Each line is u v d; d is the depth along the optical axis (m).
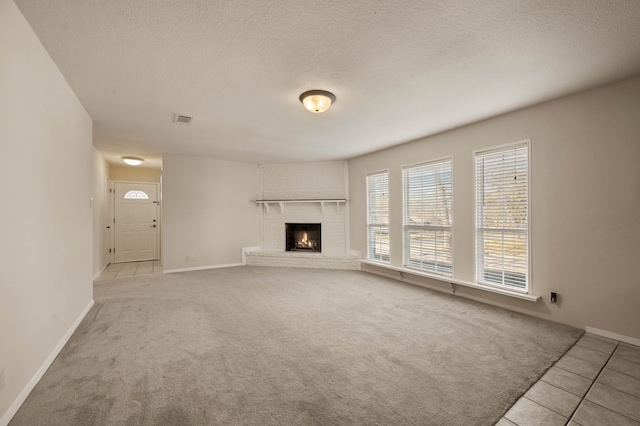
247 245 6.51
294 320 3.06
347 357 2.27
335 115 3.48
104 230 6.07
